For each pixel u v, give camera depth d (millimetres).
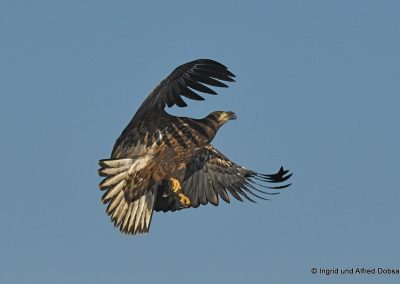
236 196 20094
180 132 18594
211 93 16875
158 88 17016
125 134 18234
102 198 18172
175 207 19156
